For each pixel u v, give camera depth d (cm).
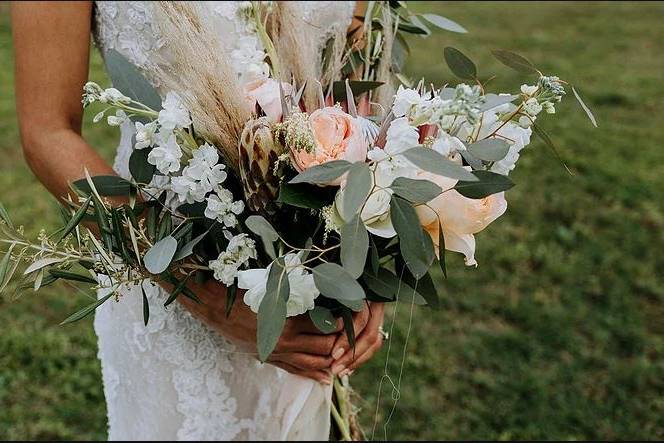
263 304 99
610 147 535
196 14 123
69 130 142
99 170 139
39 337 325
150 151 121
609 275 379
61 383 303
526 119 115
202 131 116
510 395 302
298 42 132
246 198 115
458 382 308
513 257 391
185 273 125
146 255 110
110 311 171
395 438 282
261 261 121
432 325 341
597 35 853
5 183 459
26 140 140
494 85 640
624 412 295
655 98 643
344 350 138
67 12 139
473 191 106
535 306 354
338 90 129
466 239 112
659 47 804
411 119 108
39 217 417
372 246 111
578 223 428
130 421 177
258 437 177
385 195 101
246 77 128
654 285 371
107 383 179
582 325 343
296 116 106
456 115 104
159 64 136
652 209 446
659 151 530
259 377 173
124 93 124
